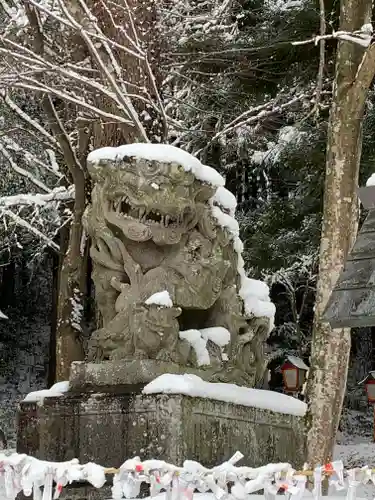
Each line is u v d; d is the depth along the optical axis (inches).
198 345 266.4
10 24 494.6
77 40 446.0
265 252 635.5
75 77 397.1
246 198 784.9
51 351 829.2
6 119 576.7
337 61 398.0
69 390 261.3
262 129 668.1
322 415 367.6
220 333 273.9
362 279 172.7
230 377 273.9
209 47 563.2
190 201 263.0
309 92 566.9
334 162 387.9
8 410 849.5
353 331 882.1
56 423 253.9
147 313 256.1
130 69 413.1
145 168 256.5
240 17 622.8
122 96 387.2
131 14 402.9
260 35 593.0
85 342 500.1
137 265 264.7
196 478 176.4
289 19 584.1
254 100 609.6
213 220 277.1
